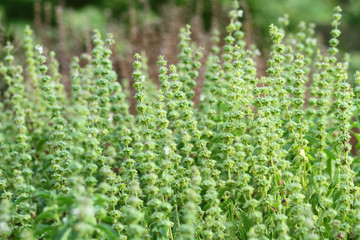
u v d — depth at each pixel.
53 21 13.48
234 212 4.44
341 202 4.19
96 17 13.48
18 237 3.81
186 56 5.79
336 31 5.48
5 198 4.48
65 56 9.70
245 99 4.68
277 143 4.63
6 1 14.01
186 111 4.66
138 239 3.66
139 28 10.95
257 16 13.41
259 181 4.27
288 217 4.26
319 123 4.66
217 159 5.22
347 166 4.48
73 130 5.39
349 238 4.38
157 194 4.15
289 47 5.67
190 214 3.66
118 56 8.72
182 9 11.51
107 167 4.35
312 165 4.96
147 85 6.73
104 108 5.40
